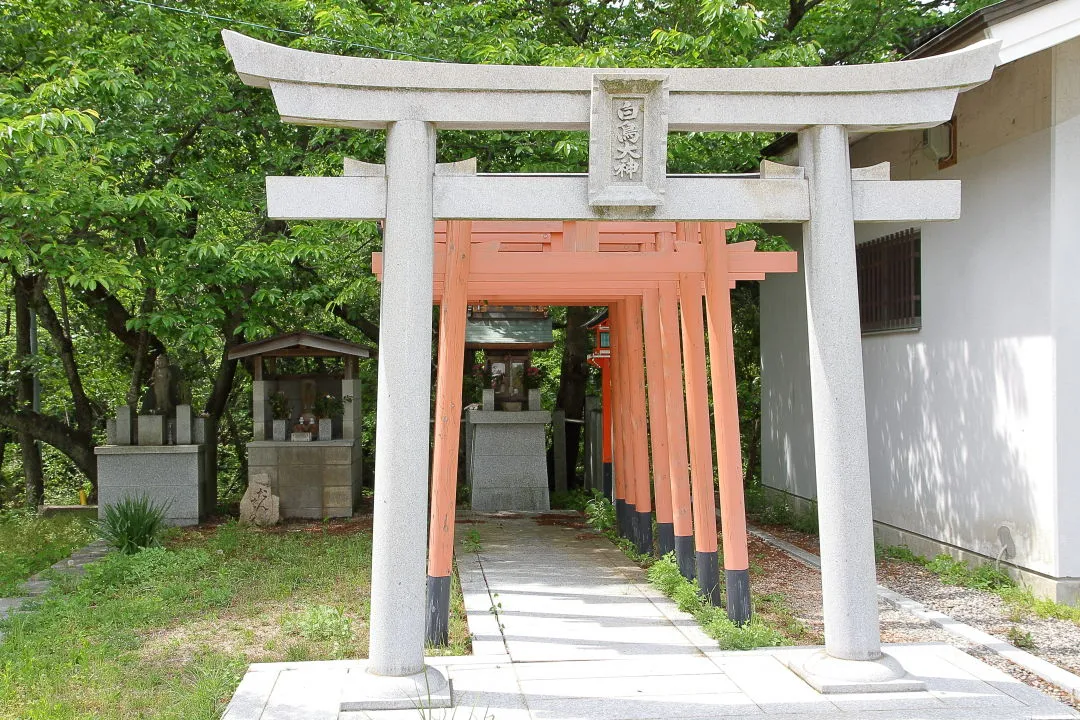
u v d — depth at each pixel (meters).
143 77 10.17
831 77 4.97
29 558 9.09
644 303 8.16
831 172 5.03
